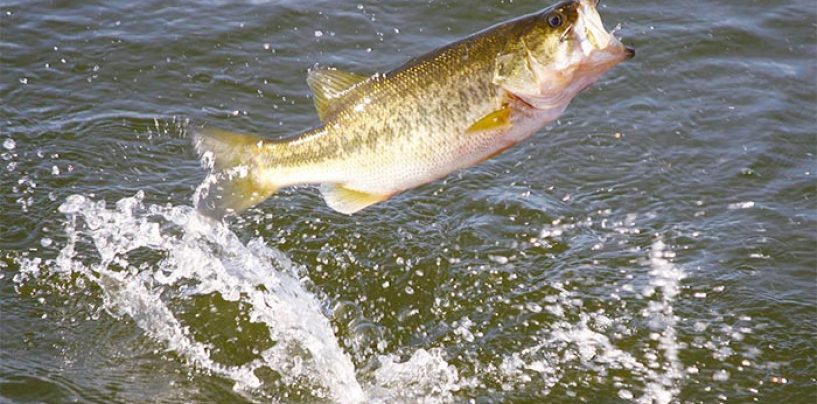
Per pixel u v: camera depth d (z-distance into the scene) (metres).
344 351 8.00
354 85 6.81
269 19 11.50
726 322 8.18
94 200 9.22
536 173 9.65
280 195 9.27
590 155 9.86
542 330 8.14
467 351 7.97
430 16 11.59
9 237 8.79
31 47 11.00
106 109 10.30
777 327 8.12
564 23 6.56
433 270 8.62
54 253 8.67
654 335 8.09
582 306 8.34
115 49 11.04
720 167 9.73
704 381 7.74
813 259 8.73
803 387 7.68
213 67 10.89
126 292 8.38
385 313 8.30
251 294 8.35
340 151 6.83
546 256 8.79
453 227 9.02
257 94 10.60
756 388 7.67
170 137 10.02
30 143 9.80
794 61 11.00
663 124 10.21
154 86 10.64
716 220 9.16
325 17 11.55
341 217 9.05
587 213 9.23
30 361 7.74
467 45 6.70
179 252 8.61
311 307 8.27
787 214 9.20
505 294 8.45
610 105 10.45
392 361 7.91
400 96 6.72
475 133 6.68
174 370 7.80
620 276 8.60
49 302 8.28
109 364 7.80
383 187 6.84
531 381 7.75
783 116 10.30
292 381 7.74
